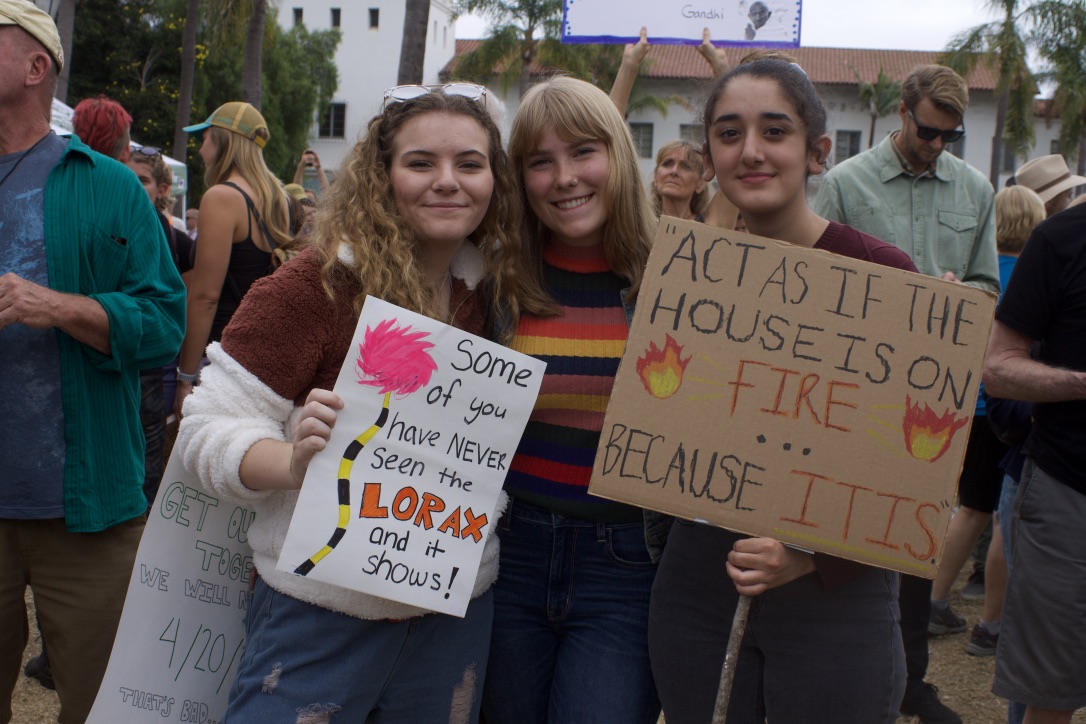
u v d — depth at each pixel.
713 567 2.03
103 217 2.47
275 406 1.89
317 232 1.96
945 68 3.34
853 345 1.86
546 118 2.10
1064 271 2.60
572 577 2.17
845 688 1.96
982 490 4.12
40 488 2.41
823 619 1.96
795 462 1.85
